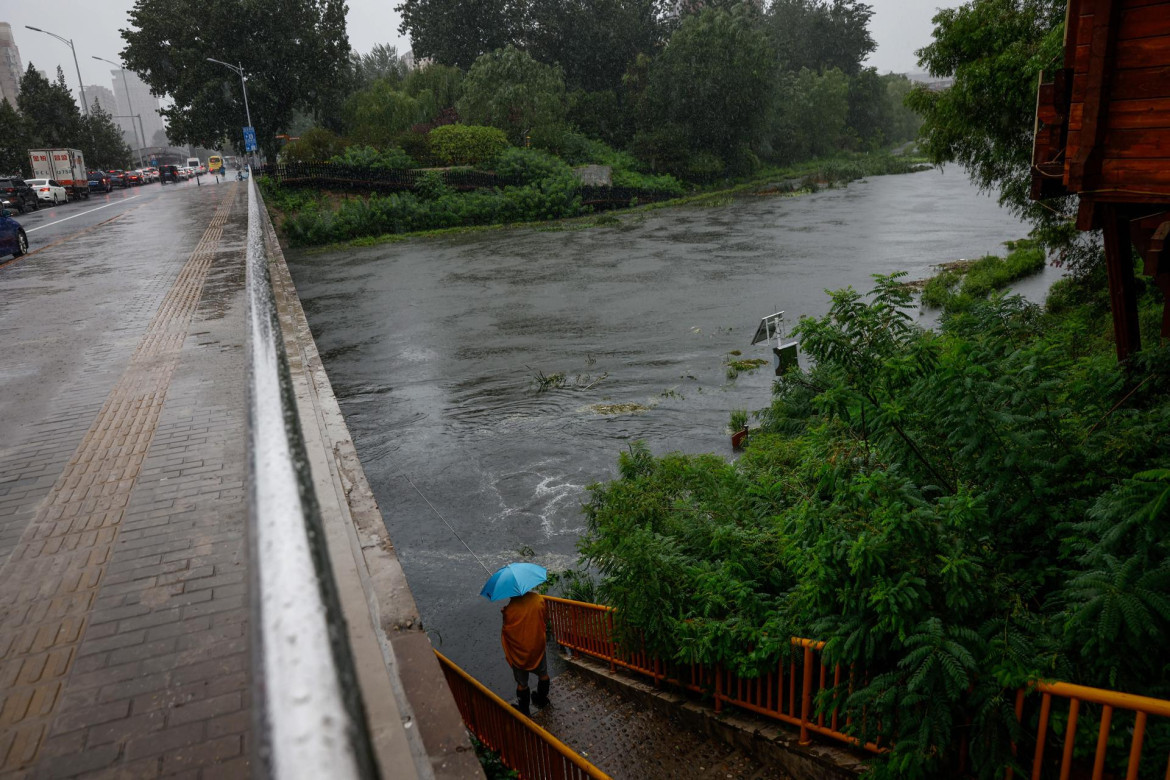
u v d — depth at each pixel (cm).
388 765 235
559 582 1262
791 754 566
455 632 1163
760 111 9194
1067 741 379
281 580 77
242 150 6800
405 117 7531
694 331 2797
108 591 363
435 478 1727
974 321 823
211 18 6194
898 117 16362
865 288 3250
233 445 564
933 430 590
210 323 1025
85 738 265
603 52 9681
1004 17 1914
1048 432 546
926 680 416
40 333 1024
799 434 1516
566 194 6675
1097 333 1537
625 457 1199
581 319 3059
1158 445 546
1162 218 695
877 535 471
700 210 6812
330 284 4028
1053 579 504
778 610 645
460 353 2702
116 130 9338
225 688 290
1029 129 1927
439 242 5397
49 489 496
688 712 713
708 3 10700
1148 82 662
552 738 578
